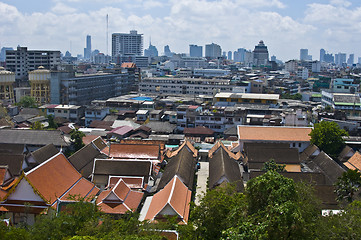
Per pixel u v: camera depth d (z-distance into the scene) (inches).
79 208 1876.2
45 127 4665.4
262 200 1526.8
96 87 7185.0
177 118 4911.4
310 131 3821.4
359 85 7175.2
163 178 2935.5
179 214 2182.6
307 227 1411.2
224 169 2883.9
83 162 3127.5
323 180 2849.4
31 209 2132.1
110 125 4837.6
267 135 3777.1
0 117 4726.9
